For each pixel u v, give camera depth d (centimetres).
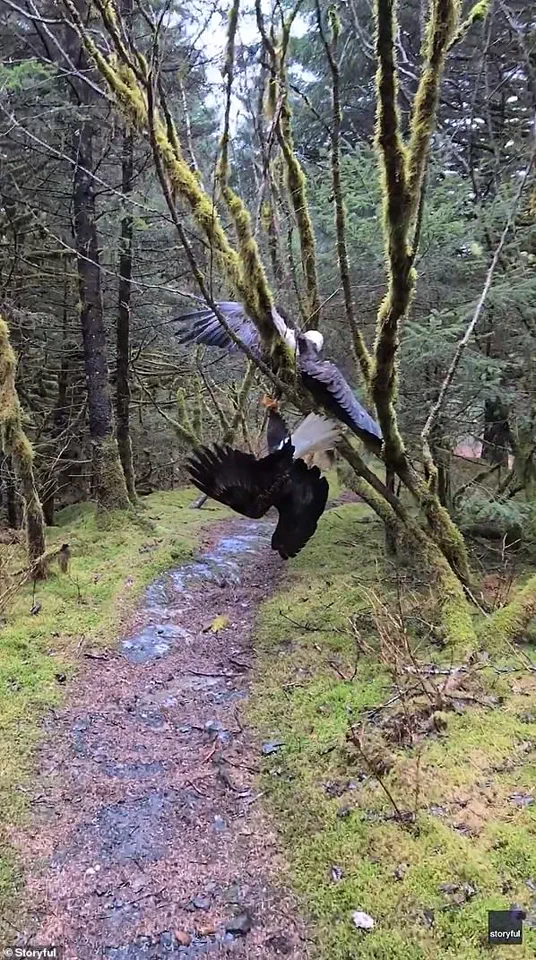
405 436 776
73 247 1054
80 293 1046
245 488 308
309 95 1073
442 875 350
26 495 812
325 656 638
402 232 451
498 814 384
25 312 981
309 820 427
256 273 457
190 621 771
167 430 1469
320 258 816
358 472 606
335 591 791
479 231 731
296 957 336
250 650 695
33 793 470
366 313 842
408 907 340
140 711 581
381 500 821
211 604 823
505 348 754
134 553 955
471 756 438
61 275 1061
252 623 761
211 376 1350
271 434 365
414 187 444
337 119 508
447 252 724
